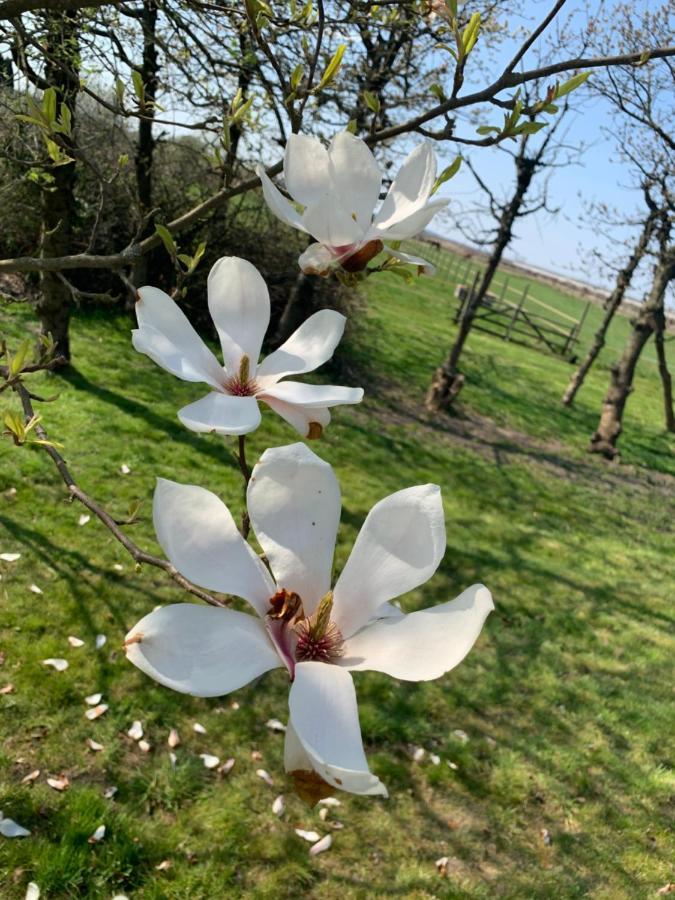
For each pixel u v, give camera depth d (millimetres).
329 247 1048
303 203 1022
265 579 939
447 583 6574
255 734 4125
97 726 3891
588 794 4379
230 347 1125
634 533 9133
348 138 1053
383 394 11641
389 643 908
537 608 6492
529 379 15773
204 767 3844
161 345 1049
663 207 10188
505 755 4531
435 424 11062
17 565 4898
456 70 1390
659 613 6941
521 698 5145
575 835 4074
